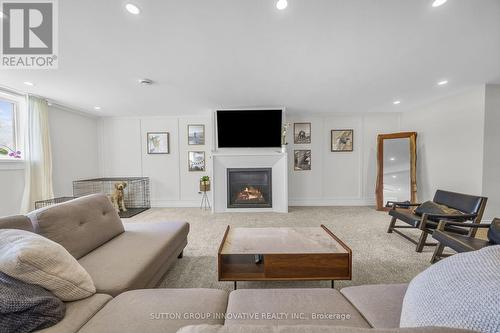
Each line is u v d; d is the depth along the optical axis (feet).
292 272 5.01
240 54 6.61
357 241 8.52
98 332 2.61
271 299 3.27
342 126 15.15
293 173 15.26
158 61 7.00
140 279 4.17
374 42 6.01
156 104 12.26
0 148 9.41
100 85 9.07
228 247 5.49
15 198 9.77
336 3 4.50
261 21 5.07
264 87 9.58
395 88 9.84
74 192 13.21
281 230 6.79
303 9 4.68
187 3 4.44
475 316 1.75
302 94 10.64
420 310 2.25
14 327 2.47
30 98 10.22
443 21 5.10
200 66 7.40
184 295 3.35
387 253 7.43
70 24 5.07
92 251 5.05
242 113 13.14
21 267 2.76
